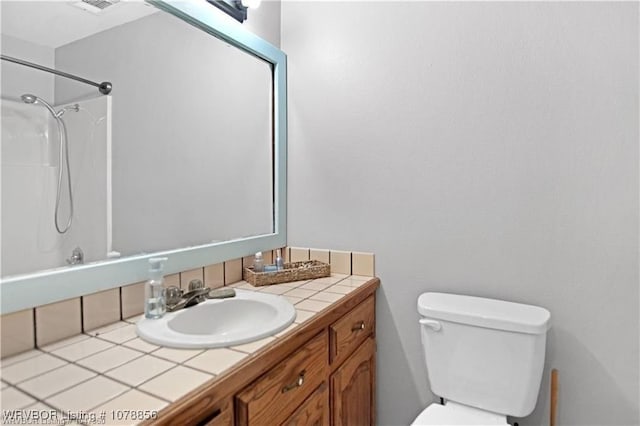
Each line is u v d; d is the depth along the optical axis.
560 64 1.32
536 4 1.35
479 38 1.44
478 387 1.27
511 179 1.40
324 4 1.73
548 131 1.34
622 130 1.24
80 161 1.04
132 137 1.17
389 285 1.62
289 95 1.80
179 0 1.27
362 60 1.65
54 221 0.97
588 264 1.29
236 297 1.29
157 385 0.72
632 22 1.22
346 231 1.70
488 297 1.44
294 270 1.57
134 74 1.18
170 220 1.29
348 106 1.68
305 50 1.77
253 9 1.62
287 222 1.81
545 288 1.35
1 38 0.89
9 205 0.89
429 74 1.52
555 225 1.34
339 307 1.26
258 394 0.87
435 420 1.22
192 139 1.38
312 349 1.11
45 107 0.96
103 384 0.72
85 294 1.00
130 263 1.12
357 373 1.43
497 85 1.41
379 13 1.61
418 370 1.58
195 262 1.34
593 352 1.30
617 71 1.24
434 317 1.33
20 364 0.81
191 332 1.14
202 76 1.41
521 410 1.21
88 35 1.06
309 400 1.09
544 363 1.33
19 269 0.90
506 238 1.41
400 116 1.58
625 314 1.25
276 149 1.78
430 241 1.54
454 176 1.49
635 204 1.23
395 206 1.60
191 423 0.69
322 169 1.74
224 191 1.52
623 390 1.27
